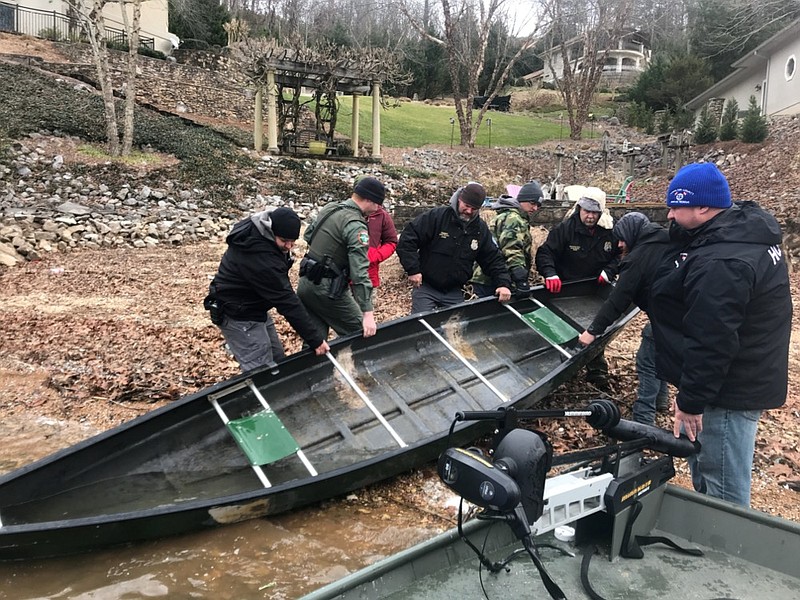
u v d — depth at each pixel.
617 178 21.09
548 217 11.54
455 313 5.05
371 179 4.38
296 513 3.57
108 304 7.86
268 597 2.88
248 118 24.11
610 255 5.51
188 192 14.80
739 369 2.73
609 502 2.22
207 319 7.39
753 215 2.68
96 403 4.98
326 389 4.30
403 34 40.25
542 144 26.78
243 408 3.92
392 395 4.43
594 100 38.75
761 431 4.68
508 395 4.65
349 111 27.61
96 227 11.98
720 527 2.38
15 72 18.95
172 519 2.97
